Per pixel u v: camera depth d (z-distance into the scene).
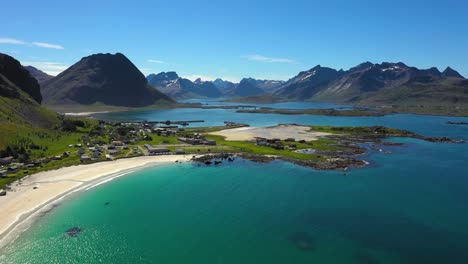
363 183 101.81
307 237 66.38
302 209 80.38
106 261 57.50
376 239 65.38
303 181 104.06
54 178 100.31
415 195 90.31
